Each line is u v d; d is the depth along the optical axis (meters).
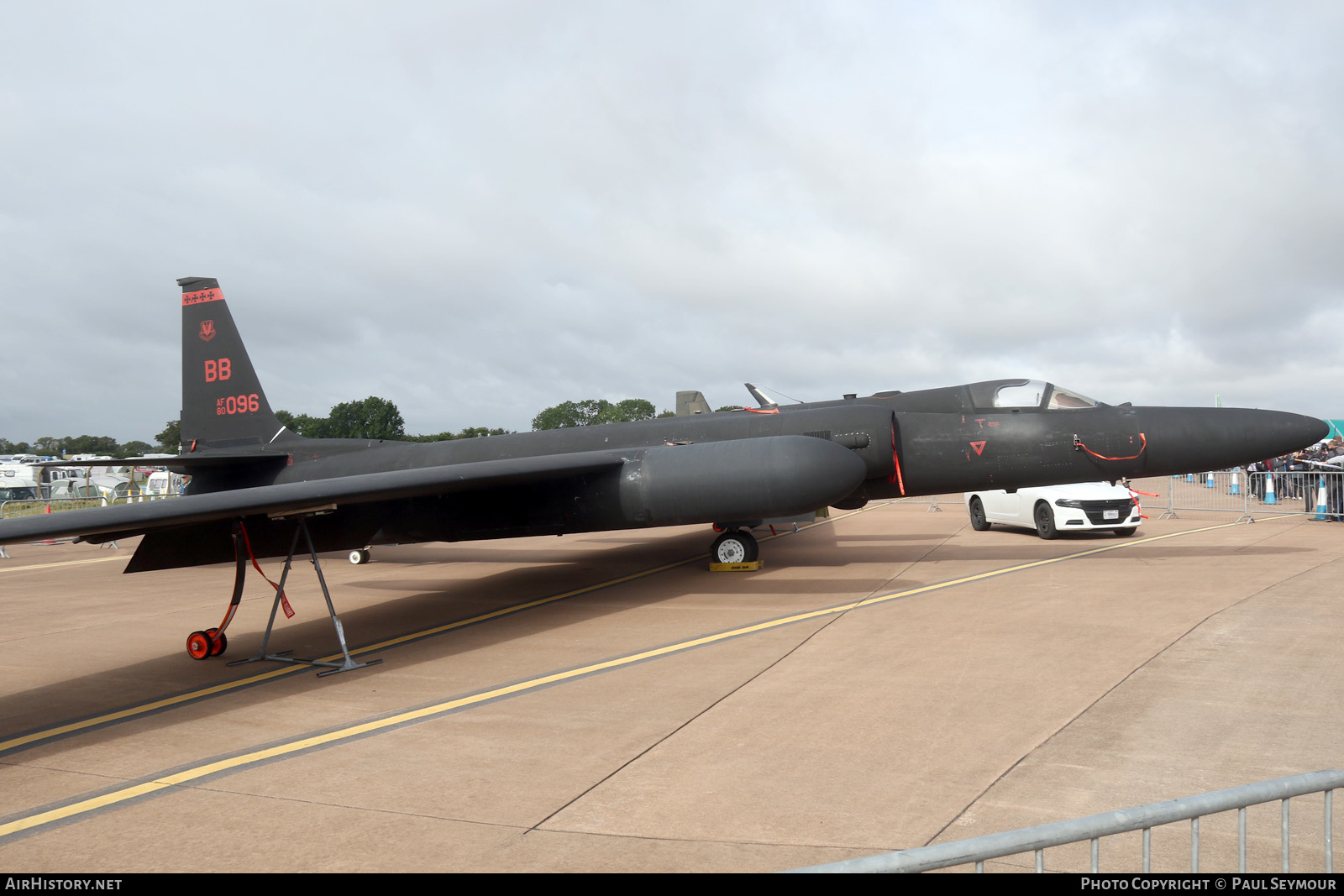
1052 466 11.27
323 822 3.97
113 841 3.87
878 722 5.07
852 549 14.12
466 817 3.96
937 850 1.88
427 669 7.07
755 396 15.12
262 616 10.15
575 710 5.64
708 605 9.36
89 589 12.95
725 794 4.09
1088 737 4.67
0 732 5.78
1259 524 15.98
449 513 10.64
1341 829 3.55
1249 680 5.61
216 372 15.44
